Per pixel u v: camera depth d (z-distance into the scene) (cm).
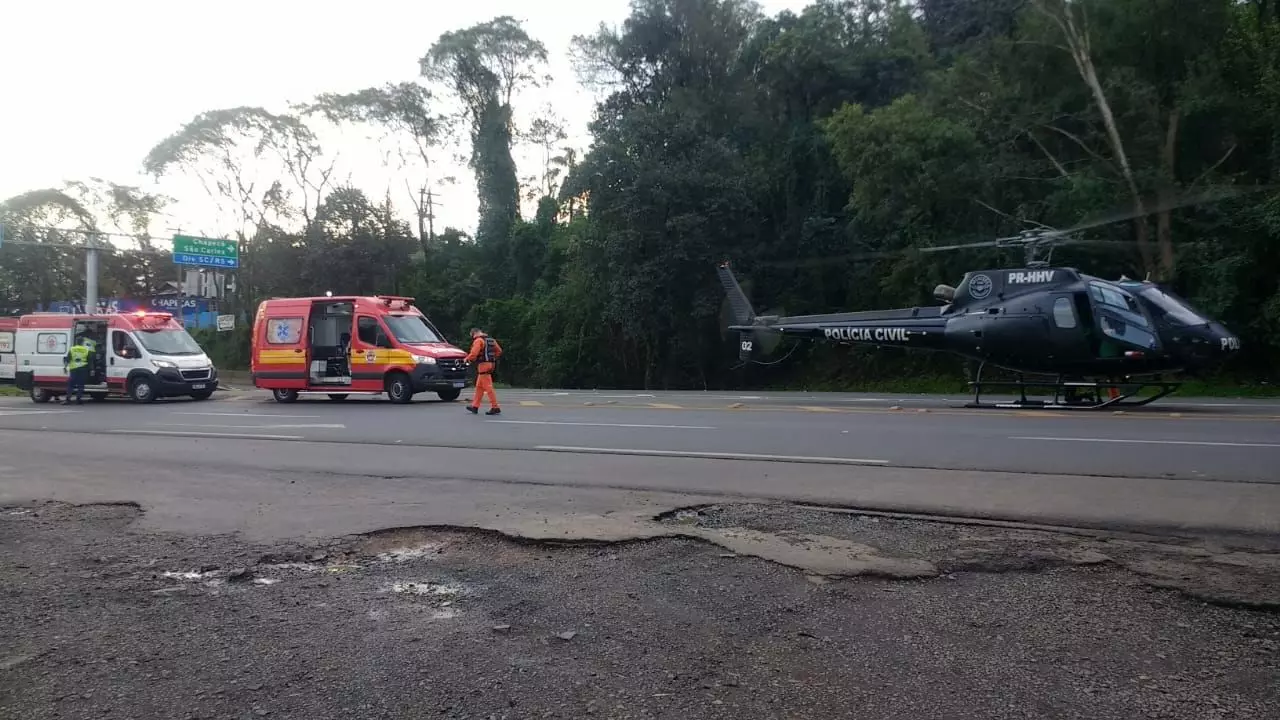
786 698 358
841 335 1870
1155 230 2430
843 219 3362
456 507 744
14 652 422
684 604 478
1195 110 2394
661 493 793
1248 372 2425
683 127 3262
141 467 1007
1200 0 2361
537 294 4625
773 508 720
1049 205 2544
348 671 393
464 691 369
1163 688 361
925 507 712
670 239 3219
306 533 661
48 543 642
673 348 3469
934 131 2633
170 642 433
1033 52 2589
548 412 1612
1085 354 1506
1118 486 778
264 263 5022
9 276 5181
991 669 384
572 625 448
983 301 1625
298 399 2169
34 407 2038
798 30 3478
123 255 5691
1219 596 471
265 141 4953
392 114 5031
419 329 2022
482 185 5297
